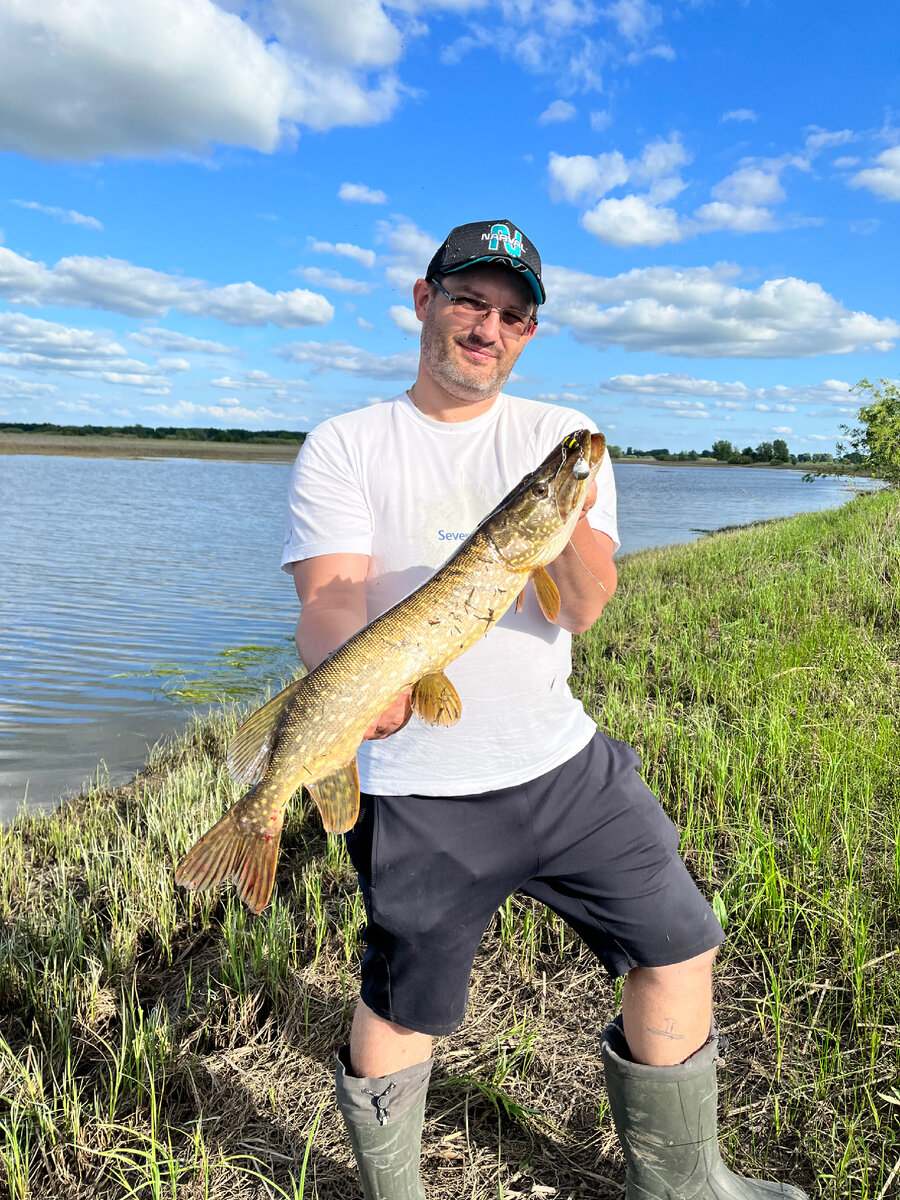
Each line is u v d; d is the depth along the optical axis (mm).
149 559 21203
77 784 7078
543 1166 2689
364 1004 2242
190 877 2078
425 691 2059
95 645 12156
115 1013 3711
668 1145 2195
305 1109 3018
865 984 3168
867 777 4488
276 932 3912
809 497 55375
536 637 2285
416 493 2330
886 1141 2535
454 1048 3203
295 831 5332
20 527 27844
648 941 2156
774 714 5375
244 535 27547
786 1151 2613
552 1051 3137
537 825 2178
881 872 3828
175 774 6902
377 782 2232
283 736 2055
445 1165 2719
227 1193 2680
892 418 18516
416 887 2193
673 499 51438
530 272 2217
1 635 12602
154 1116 2857
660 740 5559
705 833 4387
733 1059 2996
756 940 3473
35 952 4094
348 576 2303
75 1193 2785
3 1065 3316
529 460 2328
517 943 3762
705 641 8141
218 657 11641
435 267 2246
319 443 2373
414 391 2424
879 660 6484
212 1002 3631
